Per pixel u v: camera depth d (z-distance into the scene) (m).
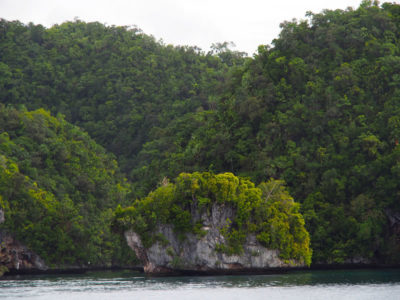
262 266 136.62
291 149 182.62
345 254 158.25
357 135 178.12
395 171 158.75
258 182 176.25
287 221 142.62
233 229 134.25
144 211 139.00
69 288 115.94
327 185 169.50
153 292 102.94
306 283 114.69
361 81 192.12
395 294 95.62
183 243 134.88
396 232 163.38
